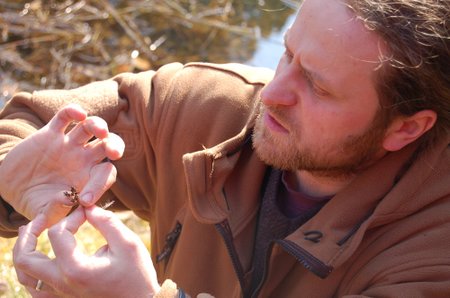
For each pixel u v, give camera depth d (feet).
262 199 5.41
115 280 4.35
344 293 4.87
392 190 4.80
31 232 4.63
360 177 4.98
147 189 5.96
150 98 5.89
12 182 5.09
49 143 5.00
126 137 5.85
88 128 4.96
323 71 4.65
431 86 4.74
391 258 4.68
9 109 5.88
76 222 4.48
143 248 4.48
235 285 5.38
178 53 17.70
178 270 5.60
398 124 4.87
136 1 18.13
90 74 15.79
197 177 5.21
